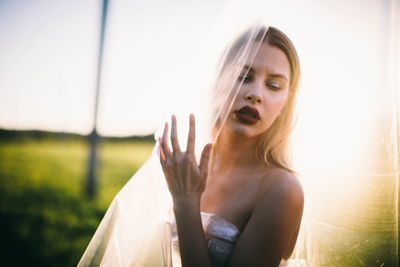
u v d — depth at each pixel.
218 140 1.18
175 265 1.14
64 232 3.96
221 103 0.99
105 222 1.17
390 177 1.22
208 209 1.09
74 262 3.14
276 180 0.95
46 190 6.30
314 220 1.32
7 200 5.41
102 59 7.02
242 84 0.96
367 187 1.25
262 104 0.95
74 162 11.47
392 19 1.24
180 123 1.08
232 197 1.05
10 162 10.50
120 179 8.09
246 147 1.09
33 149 16.28
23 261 3.07
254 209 0.96
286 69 0.97
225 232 1.00
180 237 0.91
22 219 4.40
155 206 1.15
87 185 6.32
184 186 0.92
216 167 1.16
